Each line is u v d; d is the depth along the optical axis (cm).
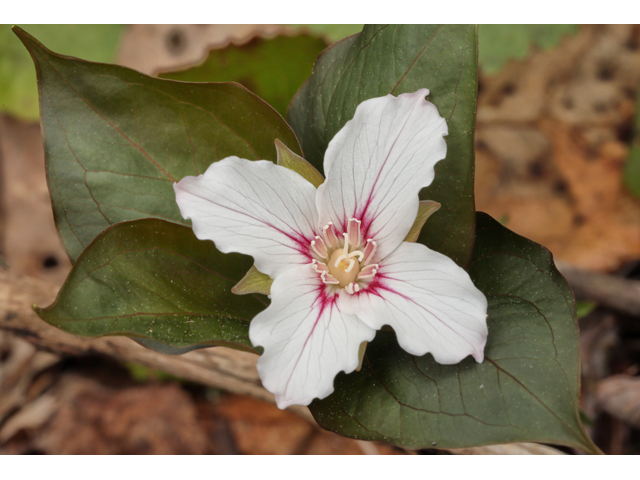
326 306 20
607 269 35
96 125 21
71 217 21
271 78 28
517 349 19
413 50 20
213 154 21
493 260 20
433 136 19
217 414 30
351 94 21
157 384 31
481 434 19
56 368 31
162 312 20
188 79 28
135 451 29
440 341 19
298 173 20
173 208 21
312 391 18
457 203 20
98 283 19
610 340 30
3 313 25
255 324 19
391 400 19
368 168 20
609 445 28
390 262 20
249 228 19
